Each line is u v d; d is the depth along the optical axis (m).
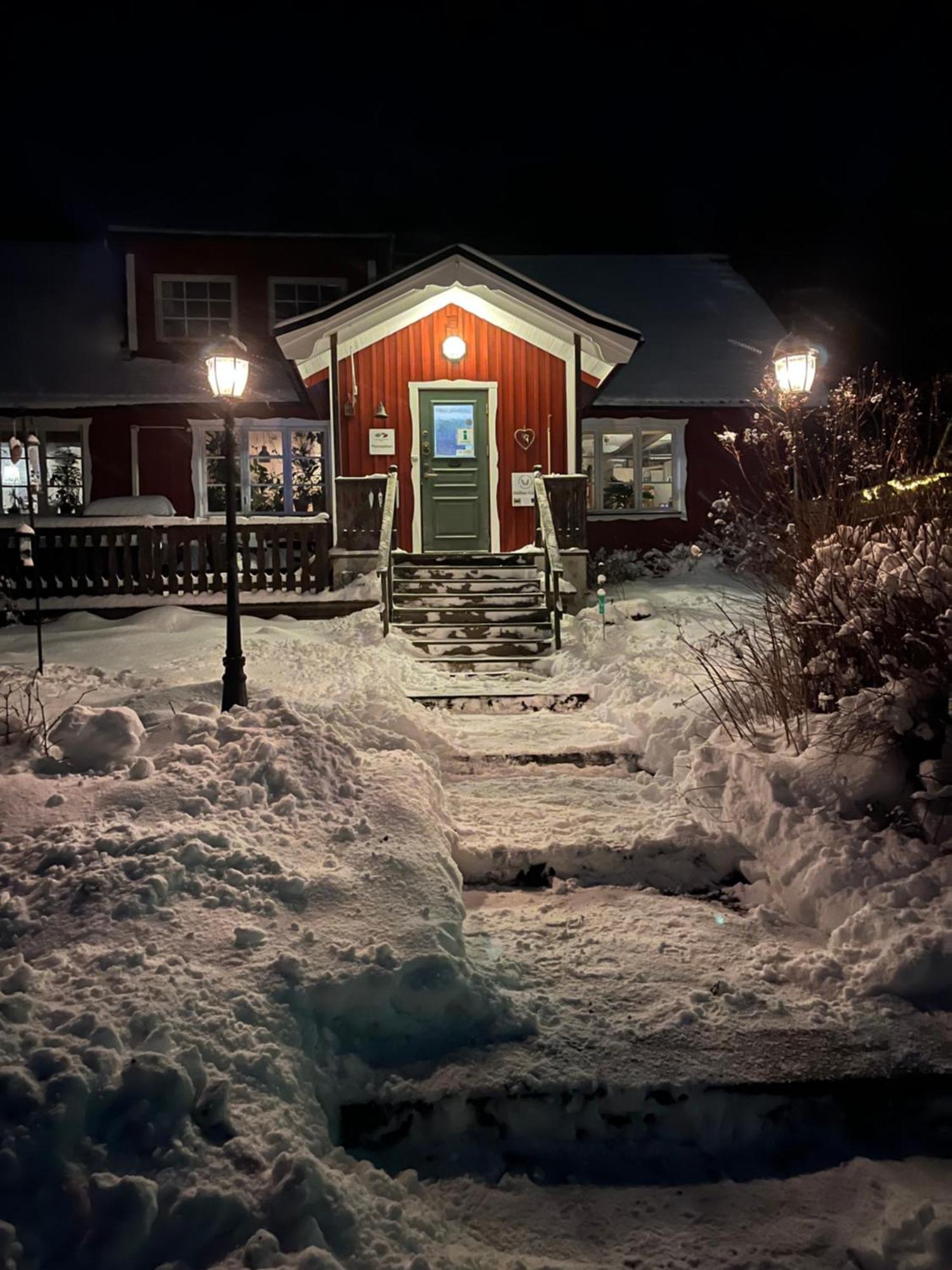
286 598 11.50
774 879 4.46
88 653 9.53
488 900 4.54
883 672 4.93
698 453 17.86
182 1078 2.58
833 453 6.24
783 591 6.31
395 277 12.37
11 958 3.10
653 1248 2.60
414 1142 2.95
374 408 14.33
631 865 4.75
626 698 7.39
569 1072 3.06
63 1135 2.38
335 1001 3.15
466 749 6.32
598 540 17.61
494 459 14.42
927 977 3.47
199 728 5.11
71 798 4.41
